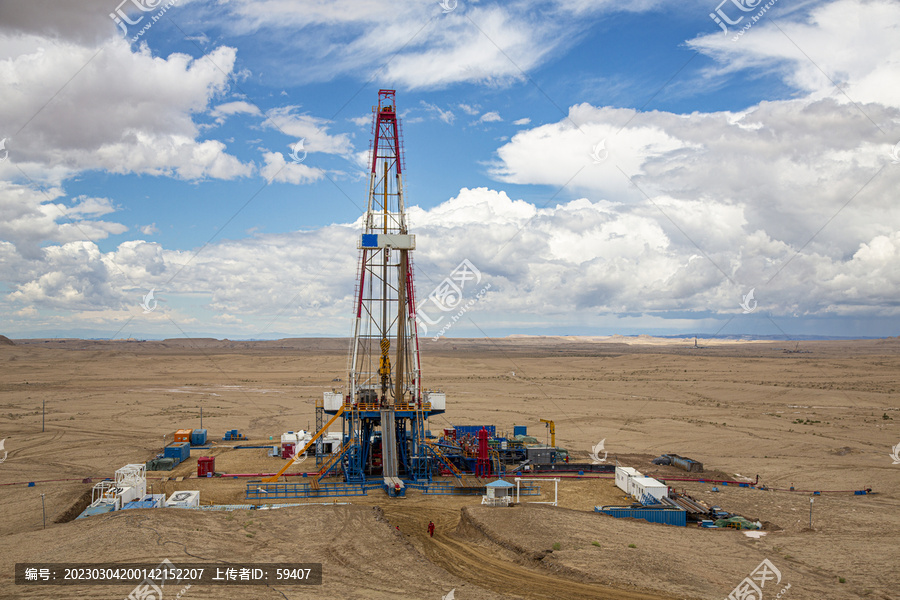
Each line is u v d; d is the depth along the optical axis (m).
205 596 21.03
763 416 80.06
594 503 38.75
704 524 34.25
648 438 63.94
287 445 51.84
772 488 43.59
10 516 34.88
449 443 53.16
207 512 31.52
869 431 68.50
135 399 95.19
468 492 41.16
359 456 45.19
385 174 48.94
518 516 32.31
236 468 48.12
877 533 33.00
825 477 47.28
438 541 29.97
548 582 24.36
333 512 31.98
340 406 46.94
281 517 30.92
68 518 35.03
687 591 23.55
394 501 38.56
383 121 49.19
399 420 46.69
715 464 51.69
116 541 26.11
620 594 23.11
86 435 63.41
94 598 20.67
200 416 76.25
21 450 55.22
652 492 37.75
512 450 52.16
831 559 28.00
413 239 46.69
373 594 21.80
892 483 45.47
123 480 35.97
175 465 48.88
